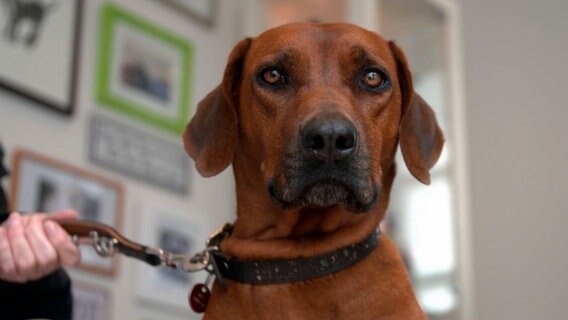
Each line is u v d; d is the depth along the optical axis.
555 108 5.10
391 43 2.24
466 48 5.36
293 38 2.12
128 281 3.82
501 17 5.33
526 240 5.02
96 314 3.67
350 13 3.99
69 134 3.73
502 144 5.18
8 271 2.15
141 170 3.99
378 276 2.04
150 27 4.12
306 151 1.93
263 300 2.03
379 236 2.11
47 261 2.14
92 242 2.24
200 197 4.23
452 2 4.46
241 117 2.18
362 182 1.95
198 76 4.32
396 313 2.01
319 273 2.02
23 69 3.58
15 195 3.46
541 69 5.18
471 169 5.21
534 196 5.05
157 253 2.22
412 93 2.22
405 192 4.25
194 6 4.35
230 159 2.17
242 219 2.15
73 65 3.76
